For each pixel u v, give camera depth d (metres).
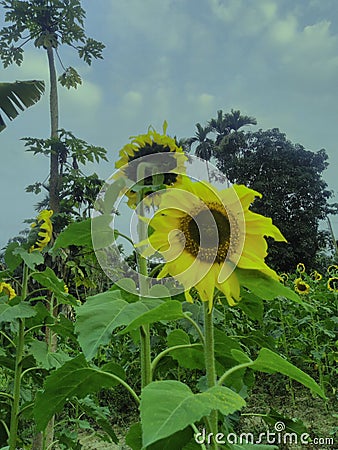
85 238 1.22
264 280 0.90
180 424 0.67
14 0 4.39
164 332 2.73
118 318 0.99
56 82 4.59
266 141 17.25
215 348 1.31
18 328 1.85
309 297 4.72
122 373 1.41
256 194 0.91
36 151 4.21
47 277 1.74
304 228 15.96
